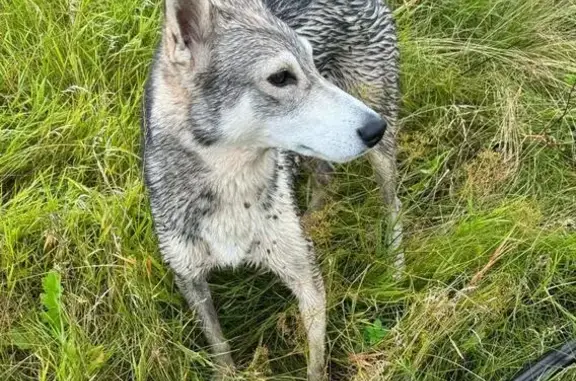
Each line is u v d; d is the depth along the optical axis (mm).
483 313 1688
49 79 1949
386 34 1809
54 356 1624
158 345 1647
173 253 1604
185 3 1468
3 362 1654
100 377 1631
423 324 1646
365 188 1882
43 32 1986
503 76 2086
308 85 1494
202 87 1487
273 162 1561
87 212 1753
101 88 1940
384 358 1647
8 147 1843
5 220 1741
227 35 1482
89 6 2021
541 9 2201
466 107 2021
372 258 1772
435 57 2084
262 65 1471
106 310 1685
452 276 1756
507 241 1749
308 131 1498
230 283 1770
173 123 1514
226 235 1580
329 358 1701
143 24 1982
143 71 1951
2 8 2014
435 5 2182
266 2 1725
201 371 1691
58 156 1860
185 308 1720
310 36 1729
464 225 1785
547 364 1674
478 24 2184
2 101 1939
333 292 1735
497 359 1688
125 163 1844
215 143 1502
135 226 1762
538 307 1749
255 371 1623
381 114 1840
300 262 1610
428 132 1954
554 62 2107
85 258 1694
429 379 1659
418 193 1884
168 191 1563
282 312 1709
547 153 1960
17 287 1711
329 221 1773
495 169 1846
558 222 1805
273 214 1576
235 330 1745
